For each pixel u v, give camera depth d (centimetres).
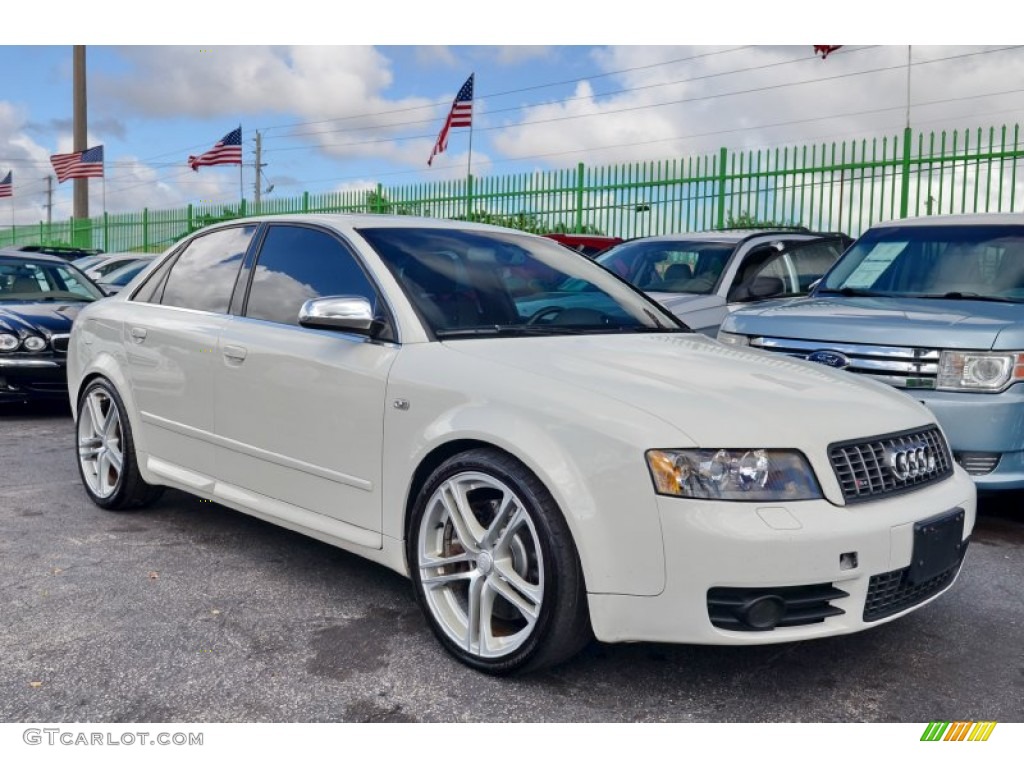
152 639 348
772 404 312
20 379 816
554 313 403
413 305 372
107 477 520
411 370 349
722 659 342
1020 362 483
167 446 469
